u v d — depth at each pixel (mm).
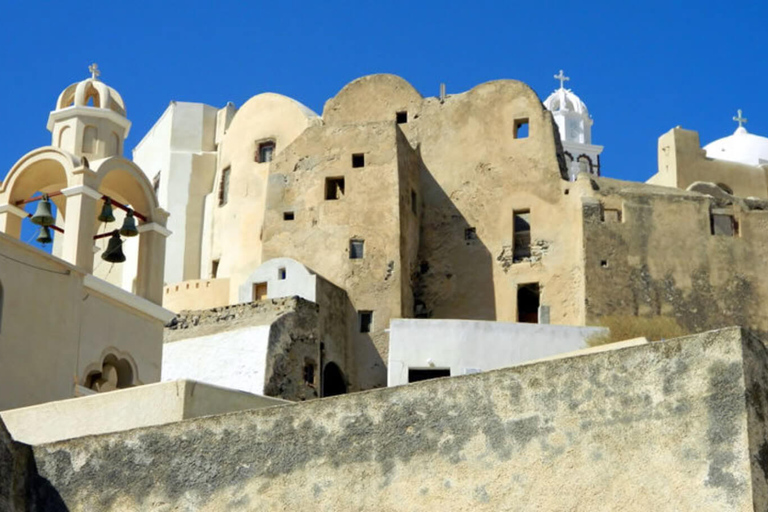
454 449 13094
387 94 49844
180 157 52844
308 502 13469
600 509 12242
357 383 43500
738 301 45156
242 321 40781
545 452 12680
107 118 26562
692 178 51406
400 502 13117
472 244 46906
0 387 20453
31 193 24766
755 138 57625
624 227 45250
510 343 38469
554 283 45344
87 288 23000
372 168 46000
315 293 42750
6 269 21062
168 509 14023
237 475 13891
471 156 48094
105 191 25312
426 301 46531
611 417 12500
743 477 11703
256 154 50500
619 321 43875
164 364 40656
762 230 46188
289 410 13945
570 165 63531
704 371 12203
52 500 14453
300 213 46125
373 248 45031
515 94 48438
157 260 24984
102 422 16922
